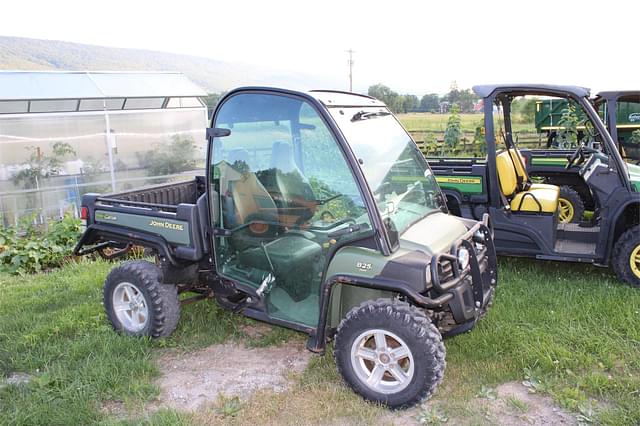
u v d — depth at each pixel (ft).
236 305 13.41
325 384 11.80
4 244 24.76
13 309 17.08
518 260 19.89
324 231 11.57
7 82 34.58
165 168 38.22
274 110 12.00
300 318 12.23
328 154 11.30
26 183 32.32
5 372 12.82
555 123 44.21
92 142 34.96
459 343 13.14
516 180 19.01
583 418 10.28
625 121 34.14
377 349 10.91
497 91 17.61
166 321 13.83
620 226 17.17
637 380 11.30
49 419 10.69
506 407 10.78
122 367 12.53
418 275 10.20
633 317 13.94
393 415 10.69
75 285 19.16
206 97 42.55
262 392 11.68
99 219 15.23
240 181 12.74
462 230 12.42
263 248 12.68
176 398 11.64
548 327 13.80
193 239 13.20
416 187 12.98
